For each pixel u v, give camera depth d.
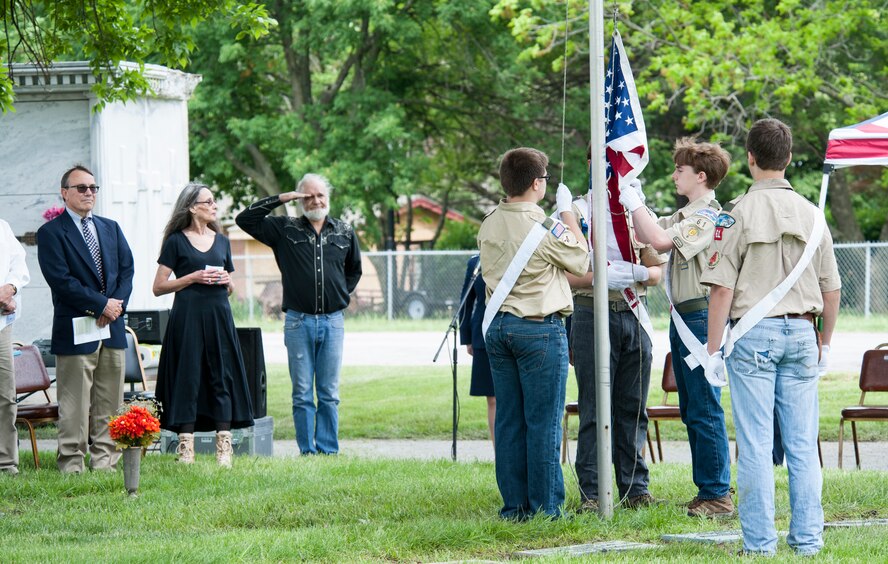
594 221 7.46
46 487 9.29
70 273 10.02
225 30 34.03
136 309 14.37
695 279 7.68
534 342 7.21
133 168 15.18
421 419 14.73
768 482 6.39
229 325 10.41
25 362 11.07
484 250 7.43
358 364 21.69
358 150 34.91
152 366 13.40
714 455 7.79
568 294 7.32
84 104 14.91
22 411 10.62
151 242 15.52
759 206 6.39
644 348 7.89
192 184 10.45
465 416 14.94
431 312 35.38
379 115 34.91
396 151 35.38
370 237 38.22
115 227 10.34
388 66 37.78
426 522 7.47
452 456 11.17
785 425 6.48
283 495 8.68
